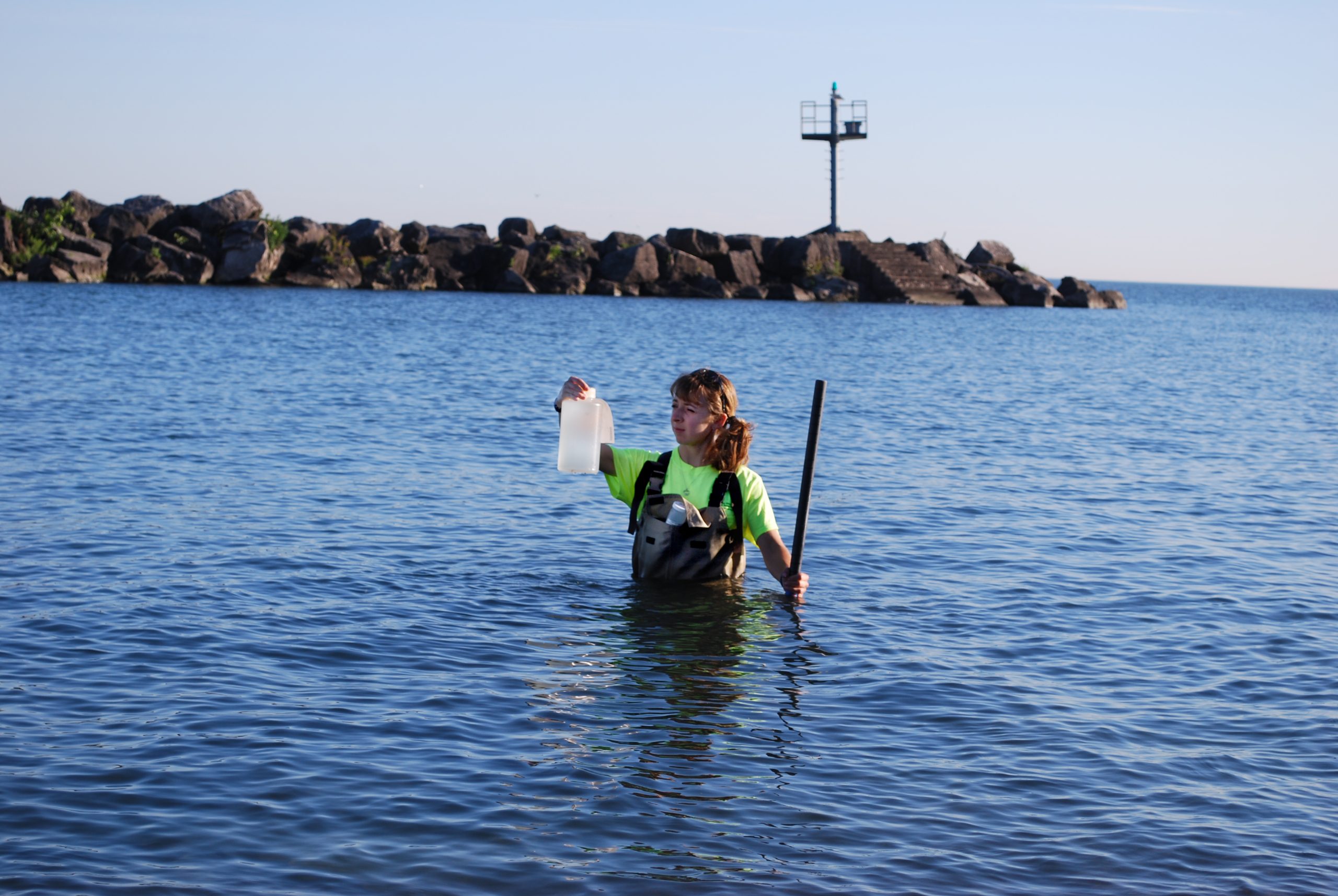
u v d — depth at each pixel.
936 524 11.02
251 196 79.69
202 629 7.03
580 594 8.12
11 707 5.68
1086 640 7.37
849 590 8.48
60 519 9.97
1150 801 4.96
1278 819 4.82
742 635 7.26
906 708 6.04
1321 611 8.16
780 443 16.64
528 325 49.06
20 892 3.98
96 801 4.69
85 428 15.57
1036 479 14.04
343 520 10.38
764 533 8.30
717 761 5.29
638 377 27.78
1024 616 7.89
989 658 6.95
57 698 5.82
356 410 18.89
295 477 12.48
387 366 27.67
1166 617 7.96
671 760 5.28
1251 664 6.90
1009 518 11.42
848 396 24.30
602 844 4.46
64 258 72.12
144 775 4.93
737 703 6.07
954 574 9.09
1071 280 102.56
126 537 9.38
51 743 5.25
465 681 6.27
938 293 89.88
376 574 8.50
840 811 4.80
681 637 7.19
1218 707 6.14
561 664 6.61
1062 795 5.00
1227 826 4.74
